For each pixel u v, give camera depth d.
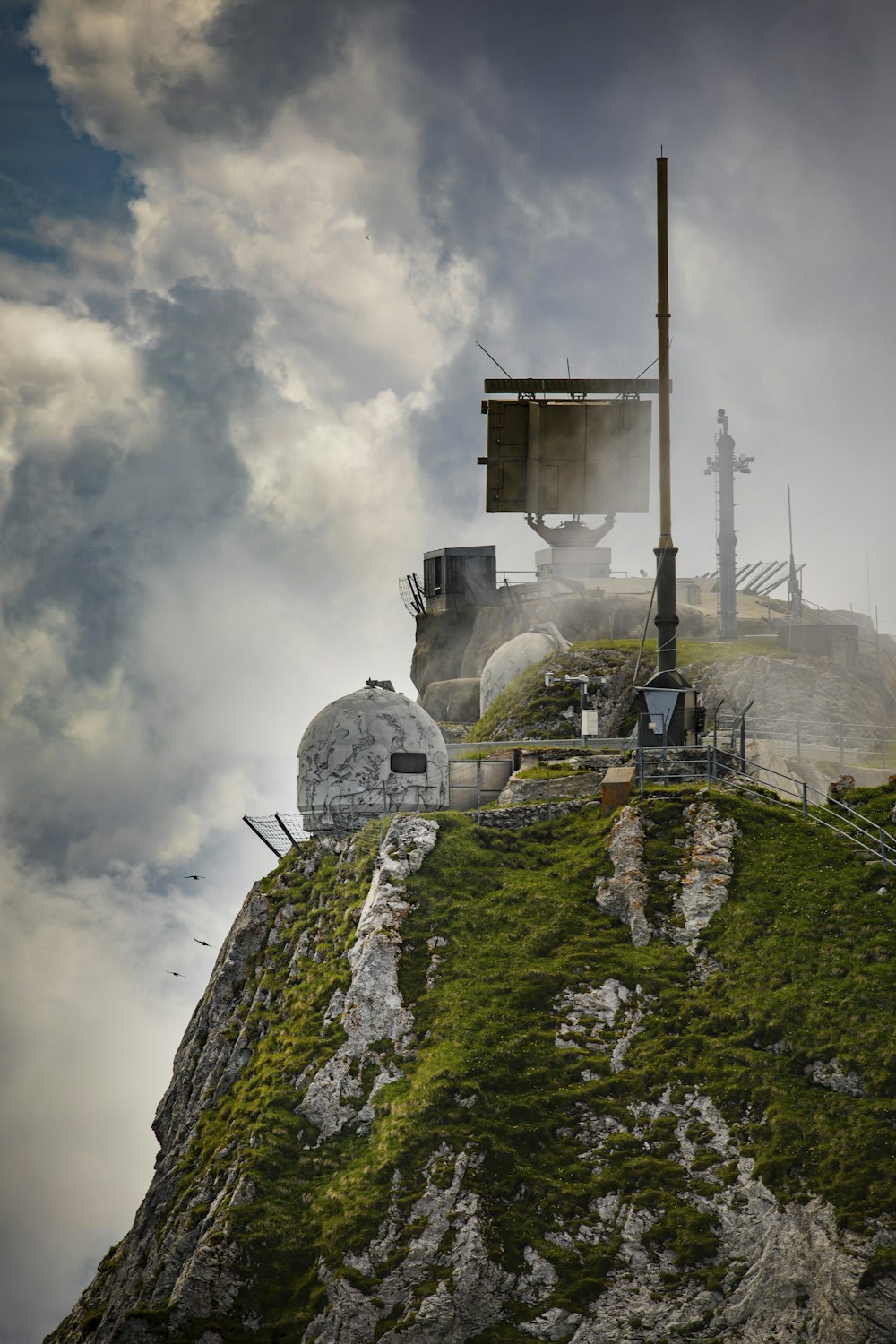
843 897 40.28
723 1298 33.03
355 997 41.88
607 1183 35.66
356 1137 39.03
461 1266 34.84
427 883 44.66
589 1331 33.44
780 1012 37.34
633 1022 39.12
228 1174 39.53
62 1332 46.47
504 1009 40.22
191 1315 36.34
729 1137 35.50
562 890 43.75
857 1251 31.69
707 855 43.00
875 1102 34.47
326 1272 35.91
